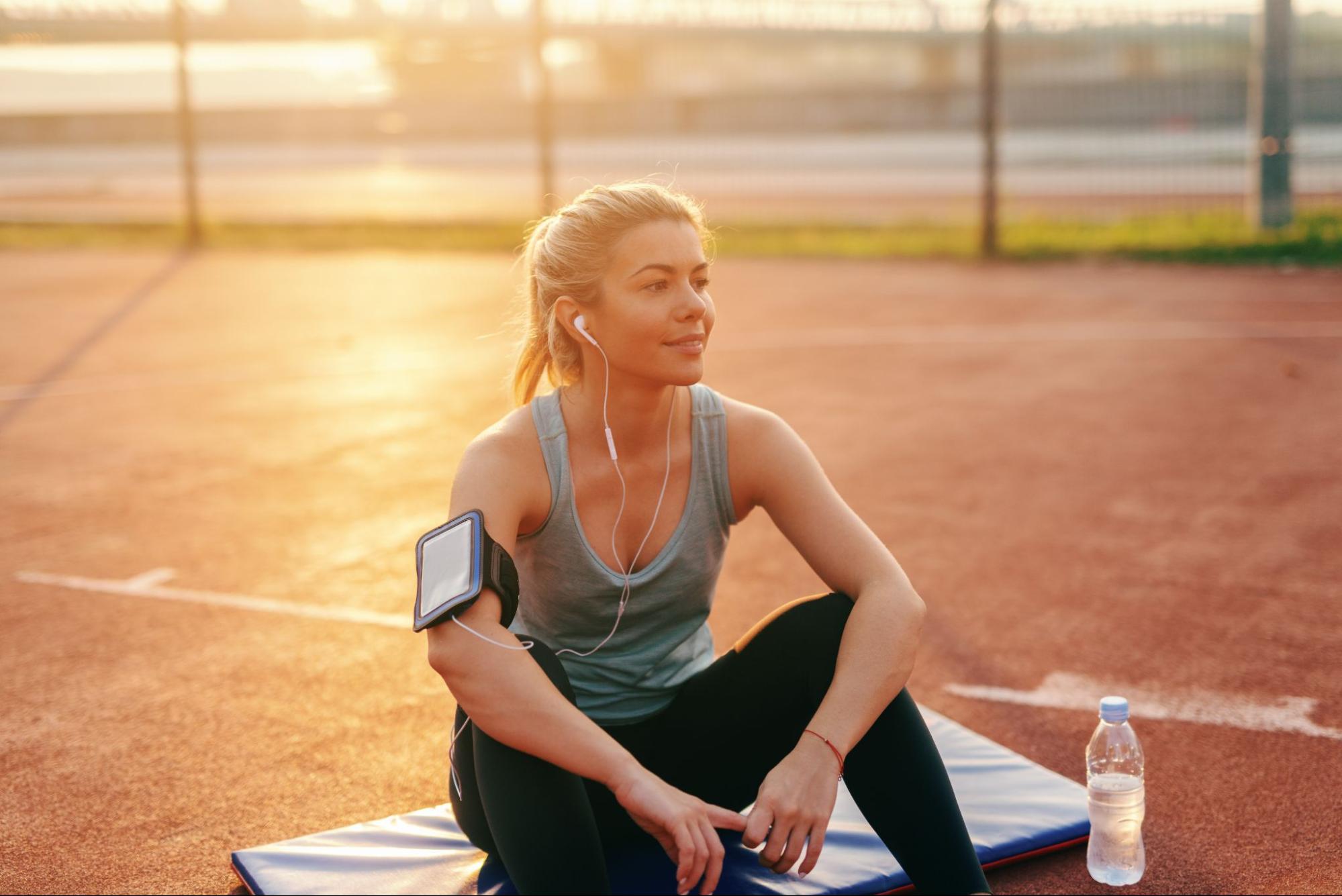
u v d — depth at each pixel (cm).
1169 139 2720
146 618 424
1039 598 423
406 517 537
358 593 446
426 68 7344
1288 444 606
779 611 234
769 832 207
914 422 679
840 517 232
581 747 201
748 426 236
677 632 246
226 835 287
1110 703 256
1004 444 629
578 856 202
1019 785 285
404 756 325
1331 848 269
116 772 318
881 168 3088
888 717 217
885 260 1445
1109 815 259
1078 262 1352
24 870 274
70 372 891
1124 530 491
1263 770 304
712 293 1223
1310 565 444
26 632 413
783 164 3266
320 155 4850
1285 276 1177
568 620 238
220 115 5566
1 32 2661
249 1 4403
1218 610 406
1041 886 258
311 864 255
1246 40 1883
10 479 609
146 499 571
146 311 1190
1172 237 1439
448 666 206
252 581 461
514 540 224
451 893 241
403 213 2273
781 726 231
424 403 762
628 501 232
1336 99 2117
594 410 229
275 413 743
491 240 1753
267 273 1478
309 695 362
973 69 6006
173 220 2217
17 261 1653
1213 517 504
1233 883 258
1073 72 4156
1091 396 726
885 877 245
